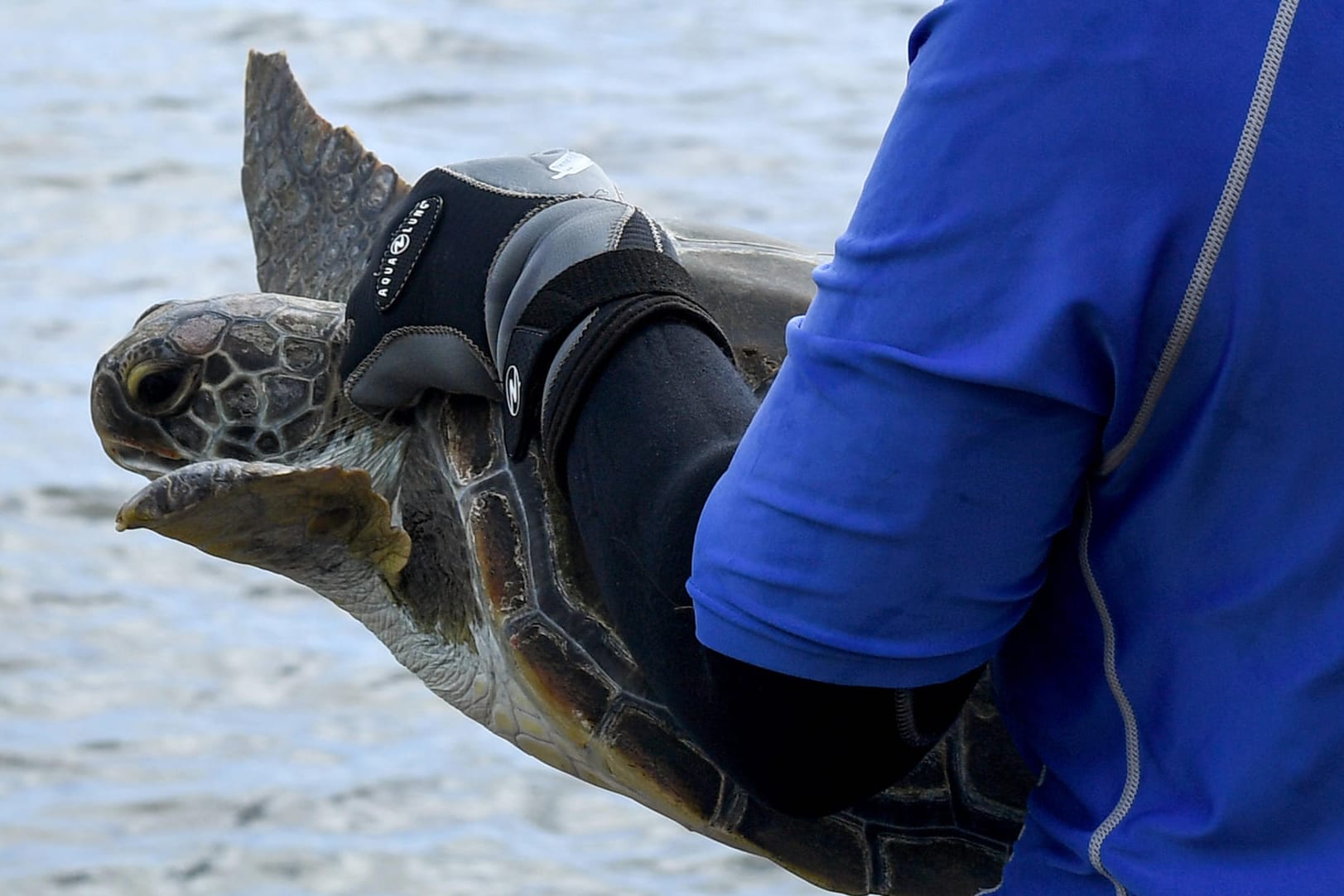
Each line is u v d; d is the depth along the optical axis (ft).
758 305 7.14
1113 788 4.55
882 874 6.27
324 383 8.02
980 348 3.97
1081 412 4.05
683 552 4.72
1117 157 3.84
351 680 26.78
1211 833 4.32
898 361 4.03
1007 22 3.96
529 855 22.43
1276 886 4.25
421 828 22.98
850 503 4.14
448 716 26.03
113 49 65.46
